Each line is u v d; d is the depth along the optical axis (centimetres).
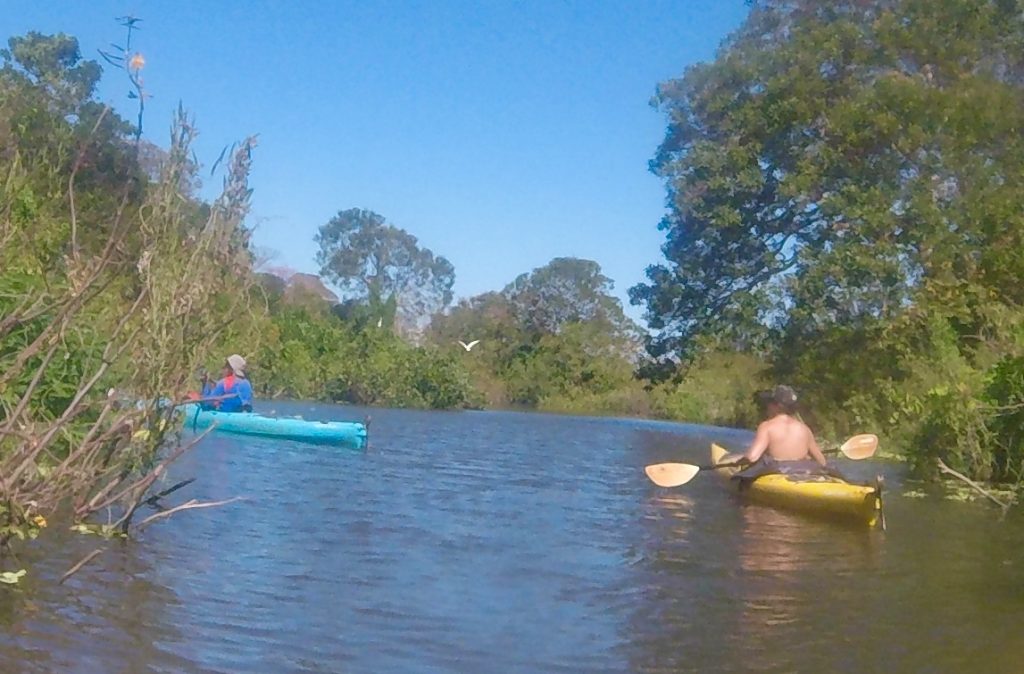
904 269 2155
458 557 659
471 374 3919
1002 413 1236
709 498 1018
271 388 3077
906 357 1967
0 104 713
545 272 5116
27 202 678
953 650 489
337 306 4162
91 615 475
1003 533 859
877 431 1944
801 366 2336
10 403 634
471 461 1345
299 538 686
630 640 490
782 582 627
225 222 607
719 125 2456
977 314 1931
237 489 893
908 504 1059
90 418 745
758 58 2386
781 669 455
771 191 2386
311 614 504
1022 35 2219
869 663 467
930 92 2122
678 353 2575
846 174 2223
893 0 2338
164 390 603
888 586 625
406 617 510
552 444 1794
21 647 424
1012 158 2127
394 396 3244
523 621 514
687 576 635
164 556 598
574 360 4422
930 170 2166
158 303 589
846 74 2316
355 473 1094
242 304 647
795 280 2245
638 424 2839
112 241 538
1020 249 1927
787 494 948
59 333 530
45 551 582
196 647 444
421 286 7250
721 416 3244
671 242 2584
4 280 682
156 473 627
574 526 810
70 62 2228
